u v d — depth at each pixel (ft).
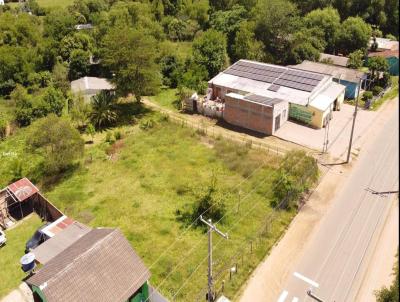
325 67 199.31
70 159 128.57
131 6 266.16
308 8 285.23
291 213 105.60
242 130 156.25
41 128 127.95
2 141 162.71
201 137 151.12
